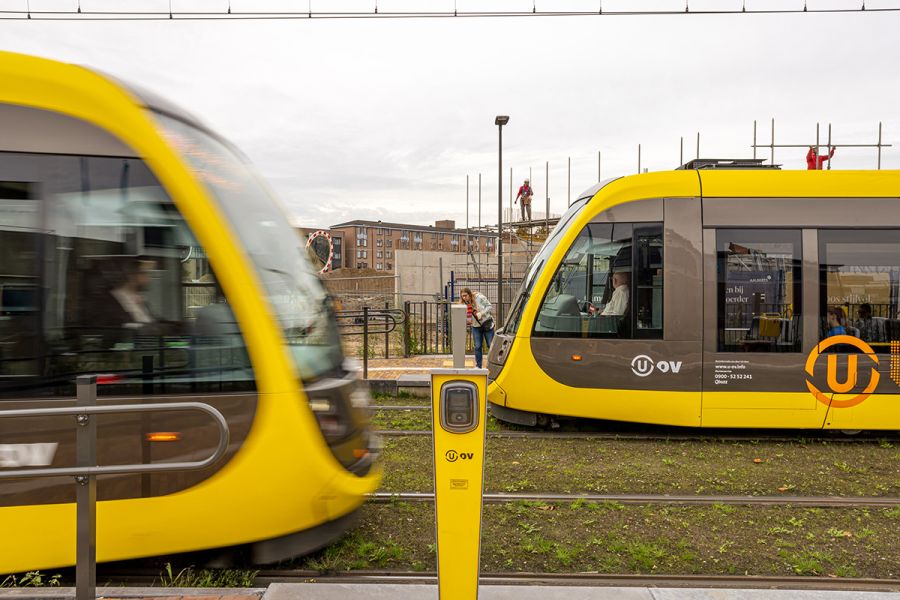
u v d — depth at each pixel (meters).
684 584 4.11
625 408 7.74
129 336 3.92
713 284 7.64
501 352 8.43
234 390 3.97
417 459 6.91
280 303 4.23
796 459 7.03
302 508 4.08
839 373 7.55
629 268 7.80
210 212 4.04
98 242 3.92
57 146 3.92
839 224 7.66
